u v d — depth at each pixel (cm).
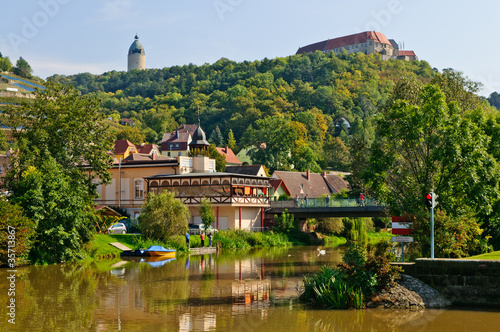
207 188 6312
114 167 7062
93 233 4428
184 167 6912
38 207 3875
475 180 3183
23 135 4572
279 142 13500
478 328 1862
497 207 3612
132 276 3238
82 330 1855
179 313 2117
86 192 4478
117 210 6781
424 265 2283
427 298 2211
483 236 3894
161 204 5231
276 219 6962
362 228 7525
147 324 1936
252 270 3569
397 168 3559
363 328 1875
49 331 1841
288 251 5469
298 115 17588
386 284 2239
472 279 2208
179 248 5169
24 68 18112
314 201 7025
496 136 3775
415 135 3359
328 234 7688
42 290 2684
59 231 3944
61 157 4625
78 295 2534
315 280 2342
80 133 4722
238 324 1931
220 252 5256
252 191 6881
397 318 2005
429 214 2969
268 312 2125
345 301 2181
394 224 2998
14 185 4066
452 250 2930
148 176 6906
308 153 13812
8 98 13538
